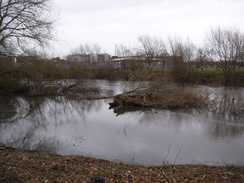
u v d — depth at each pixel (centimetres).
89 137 1045
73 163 597
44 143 962
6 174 436
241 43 3066
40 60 2417
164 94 1859
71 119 1431
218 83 2952
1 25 1731
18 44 1839
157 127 1202
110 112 1633
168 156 811
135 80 2611
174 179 481
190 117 1414
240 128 1160
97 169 541
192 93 1830
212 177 495
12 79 2478
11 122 1359
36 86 2503
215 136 1035
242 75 2925
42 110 1745
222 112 1524
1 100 2170
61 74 2653
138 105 1791
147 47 3891
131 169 566
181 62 3231
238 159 780
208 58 3469
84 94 2516
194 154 827
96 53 4675
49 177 459
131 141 981
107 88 2991
